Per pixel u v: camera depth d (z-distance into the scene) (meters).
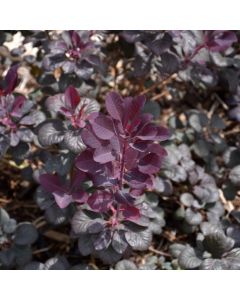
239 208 0.84
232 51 0.85
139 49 0.82
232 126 0.95
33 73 0.93
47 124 0.64
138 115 0.53
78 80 0.73
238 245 0.69
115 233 0.62
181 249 0.73
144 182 0.57
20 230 0.68
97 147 0.54
